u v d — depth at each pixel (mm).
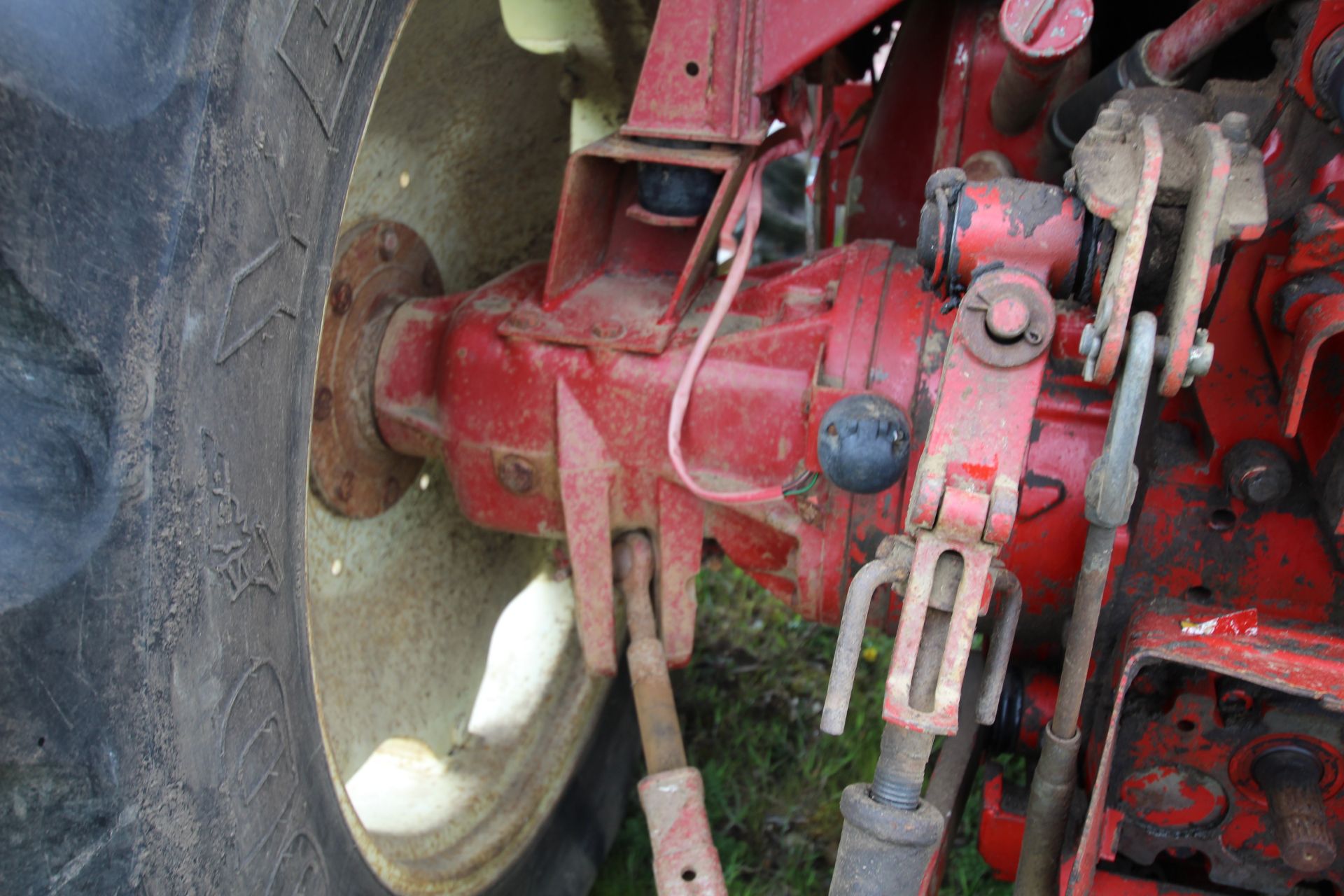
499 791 2045
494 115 2014
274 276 1093
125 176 888
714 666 2779
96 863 952
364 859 1489
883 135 2189
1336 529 1271
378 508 1885
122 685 946
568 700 2221
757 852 2328
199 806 1061
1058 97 1827
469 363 1732
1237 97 1350
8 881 903
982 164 1794
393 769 2074
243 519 1095
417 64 1710
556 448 1712
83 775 932
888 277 1611
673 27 1628
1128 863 1579
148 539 946
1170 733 1408
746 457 1633
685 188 1707
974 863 2240
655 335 1676
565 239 1733
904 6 2359
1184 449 1444
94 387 896
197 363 982
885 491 1553
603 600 1755
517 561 2332
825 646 2840
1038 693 1632
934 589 1128
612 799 2328
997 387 1168
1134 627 1374
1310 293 1233
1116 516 1146
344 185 1223
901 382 1526
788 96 1713
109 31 872
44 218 845
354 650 1866
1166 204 1140
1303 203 1268
